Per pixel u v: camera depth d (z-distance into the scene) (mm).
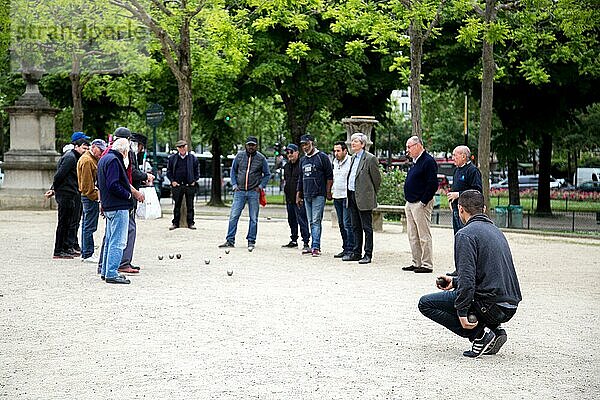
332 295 12273
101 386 7270
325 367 7977
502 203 47938
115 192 12945
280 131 67625
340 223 17344
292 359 8281
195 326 9844
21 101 30172
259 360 8234
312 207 17516
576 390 7297
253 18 32281
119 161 13070
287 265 15867
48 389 7172
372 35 21734
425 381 7520
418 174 15078
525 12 22328
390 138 73500
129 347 8750
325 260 16812
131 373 7707
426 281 13945
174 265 15523
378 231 24359
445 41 36656
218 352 8555
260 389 7191
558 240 22641
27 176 30047
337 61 37844
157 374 7676
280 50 37594
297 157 18875
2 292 12188
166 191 55875
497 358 8477
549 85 37250
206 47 34281
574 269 16125
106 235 13492
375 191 16297
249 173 18797
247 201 18922
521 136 39719
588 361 8391
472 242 8289
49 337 9227
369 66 40750
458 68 37312
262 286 13062
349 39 38031
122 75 38938
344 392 7121
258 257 17094
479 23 20281
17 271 14391
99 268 14078
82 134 16344
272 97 43125
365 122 24625
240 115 44969
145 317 10367
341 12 21797
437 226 27062
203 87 38656
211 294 12188
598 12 21500
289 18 22953
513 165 39969
